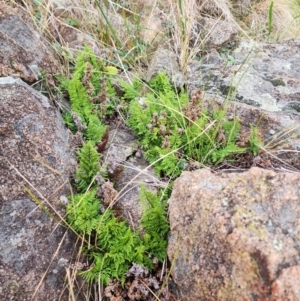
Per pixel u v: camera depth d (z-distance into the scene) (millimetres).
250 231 1416
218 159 2111
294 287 1283
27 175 1774
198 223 1562
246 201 1518
